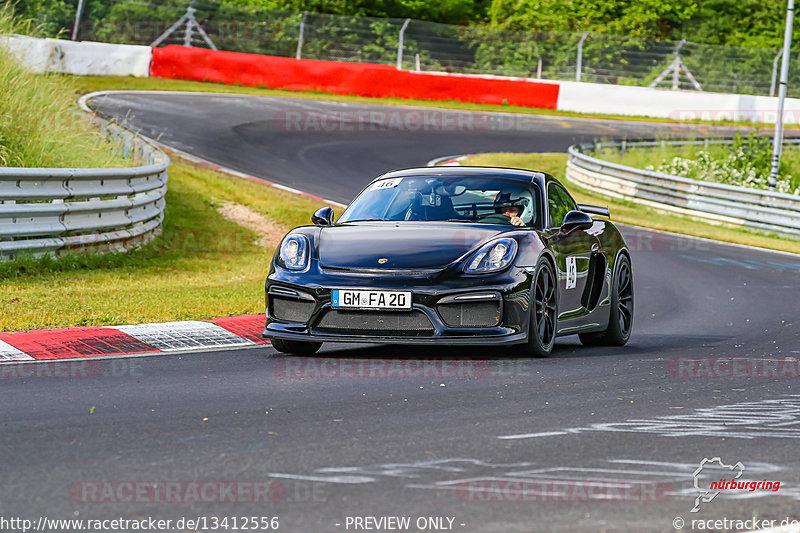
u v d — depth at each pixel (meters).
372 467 15.83
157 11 144.38
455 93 146.88
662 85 160.75
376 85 143.00
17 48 58.94
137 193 53.75
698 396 22.77
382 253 27.00
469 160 101.69
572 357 28.98
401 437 17.98
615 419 19.95
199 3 148.12
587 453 17.00
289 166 91.12
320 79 140.75
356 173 90.81
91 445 17.09
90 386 22.70
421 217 29.66
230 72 137.62
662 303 45.19
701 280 53.44
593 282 31.69
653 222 83.62
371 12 198.62
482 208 29.73
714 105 155.62
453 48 159.50
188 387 22.78
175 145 94.00
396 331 26.14
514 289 26.50
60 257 45.03
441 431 18.53
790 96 158.75
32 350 27.16
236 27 149.62
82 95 111.25
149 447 17.00
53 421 18.97
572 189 100.38
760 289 49.84
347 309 26.17
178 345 29.16
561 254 29.33
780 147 97.12
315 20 157.62
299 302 26.81
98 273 43.59
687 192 89.69
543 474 15.55
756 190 84.56
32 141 52.38
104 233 49.19
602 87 153.38
